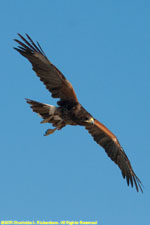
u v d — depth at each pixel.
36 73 16.39
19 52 16.05
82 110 17.12
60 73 16.22
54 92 16.80
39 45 15.93
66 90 16.70
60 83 16.56
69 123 17.22
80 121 17.27
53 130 17.11
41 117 16.77
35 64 16.30
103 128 19.09
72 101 17.00
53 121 16.98
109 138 19.59
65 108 16.88
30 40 16.00
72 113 16.97
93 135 19.42
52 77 16.52
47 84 16.64
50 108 16.72
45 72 16.45
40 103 16.58
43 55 16.05
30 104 16.59
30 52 16.11
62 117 16.92
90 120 17.36
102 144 19.59
